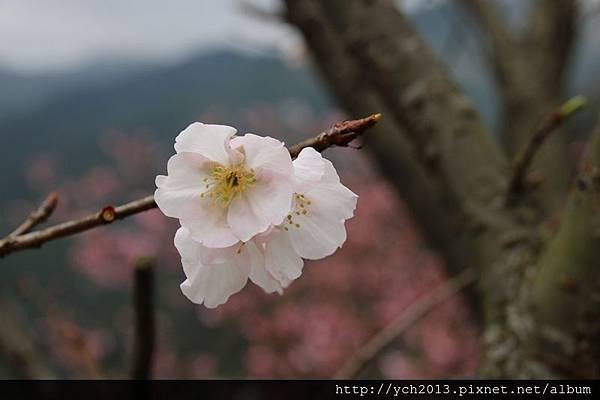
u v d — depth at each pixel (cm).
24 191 160
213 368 130
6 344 48
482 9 68
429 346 111
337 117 162
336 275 132
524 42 68
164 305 139
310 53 53
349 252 132
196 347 135
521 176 37
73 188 157
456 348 109
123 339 128
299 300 133
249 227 21
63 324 37
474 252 38
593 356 31
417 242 125
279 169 21
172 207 21
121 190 157
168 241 141
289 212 21
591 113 107
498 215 38
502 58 65
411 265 128
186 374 125
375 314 126
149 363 27
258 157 21
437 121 40
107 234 141
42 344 75
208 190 21
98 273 139
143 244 139
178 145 22
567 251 31
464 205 39
